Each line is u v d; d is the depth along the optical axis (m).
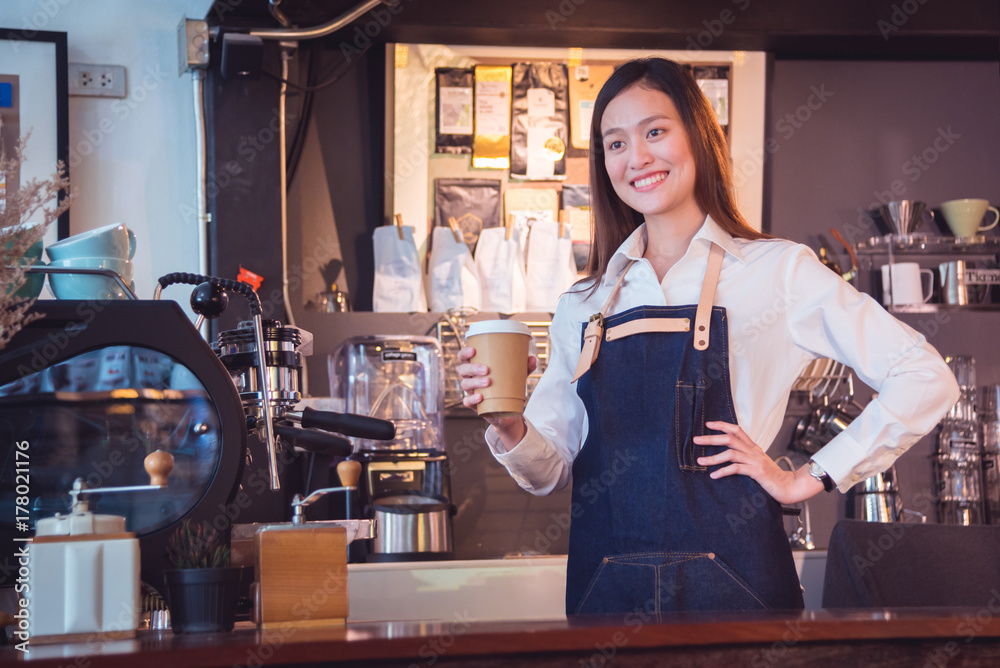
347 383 2.66
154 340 1.10
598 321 1.46
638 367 1.40
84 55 2.77
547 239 2.96
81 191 2.72
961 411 3.03
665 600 1.28
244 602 1.12
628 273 1.51
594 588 1.34
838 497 3.01
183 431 1.12
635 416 1.38
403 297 2.88
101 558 0.95
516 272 2.95
